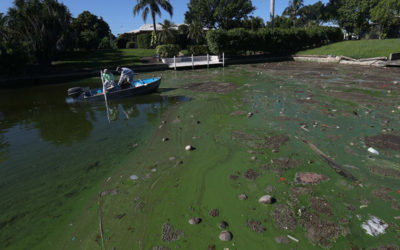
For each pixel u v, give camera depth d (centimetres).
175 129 795
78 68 2636
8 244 354
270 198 408
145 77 2183
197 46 3775
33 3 2612
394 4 3650
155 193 455
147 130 799
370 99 1036
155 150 645
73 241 351
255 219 372
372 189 432
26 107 1202
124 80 1297
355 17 4456
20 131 841
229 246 324
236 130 756
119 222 383
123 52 4191
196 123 841
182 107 1061
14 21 2611
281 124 782
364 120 782
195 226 365
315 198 414
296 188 445
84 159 609
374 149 573
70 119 959
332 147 602
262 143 650
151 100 1218
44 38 2628
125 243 340
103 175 530
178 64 2822
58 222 393
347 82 1470
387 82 1416
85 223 387
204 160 576
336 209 385
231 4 4184
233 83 1616
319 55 2967
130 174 529
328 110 905
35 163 598
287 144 634
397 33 4409
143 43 4728
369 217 365
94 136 764
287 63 2914
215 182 482
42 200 453
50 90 1731
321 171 498
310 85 1422
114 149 662
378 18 3941
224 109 997
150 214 399
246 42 3250
